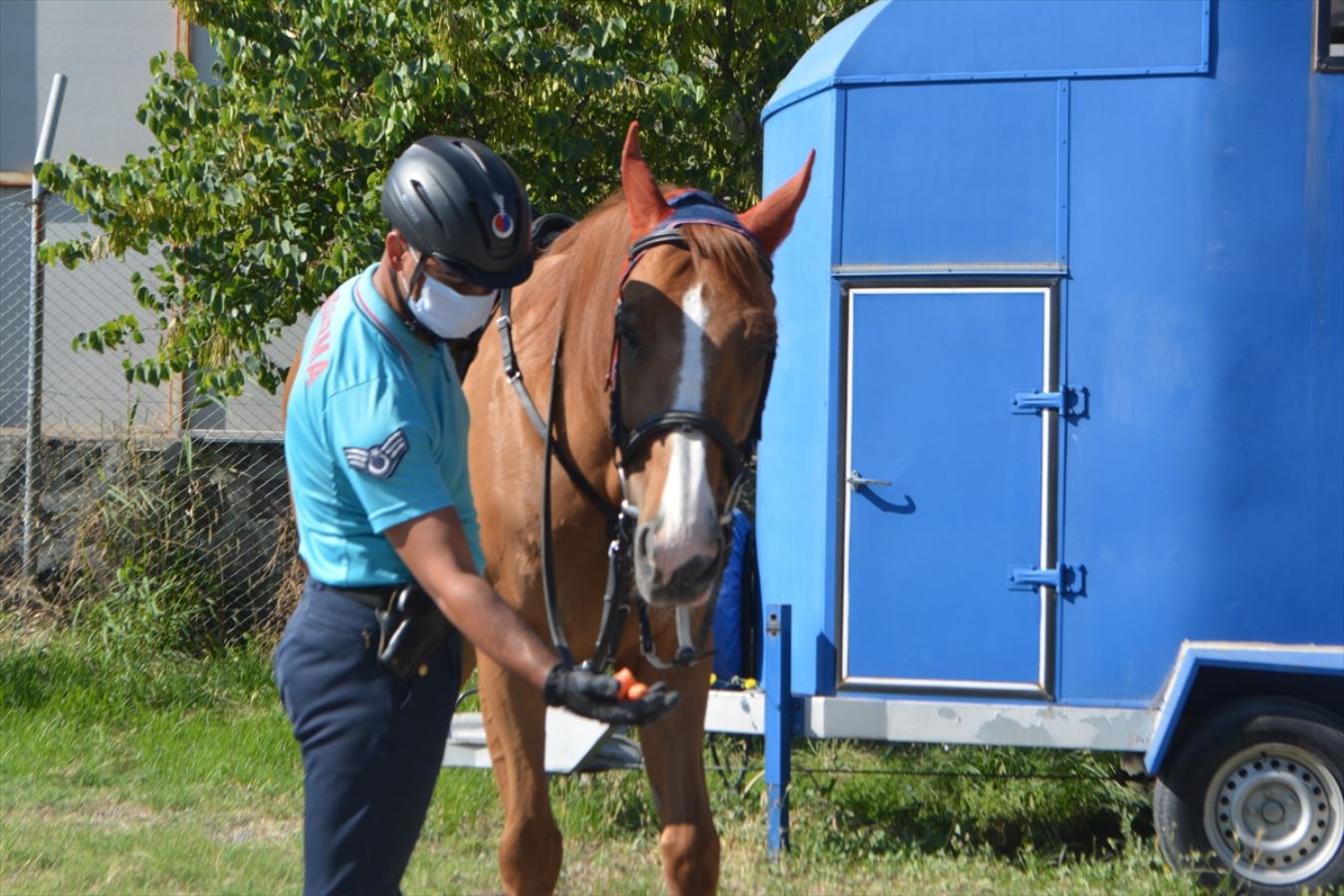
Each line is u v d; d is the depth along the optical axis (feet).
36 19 40.96
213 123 28.68
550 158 29.73
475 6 27.50
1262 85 19.17
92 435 32.71
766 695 20.30
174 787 23.20
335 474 10.21
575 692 8.96
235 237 29.48
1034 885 19.26
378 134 27.22
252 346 29.68
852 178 20.03
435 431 10.46
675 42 29.25
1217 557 19.19
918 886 19.24
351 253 27.99
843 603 20.01
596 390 12.28
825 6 30.04
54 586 32.12
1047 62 19.60
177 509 32.42
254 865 19.12
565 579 13.23
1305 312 19.11
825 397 20.11
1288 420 19.11
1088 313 19.51
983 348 19.71
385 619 10.20
